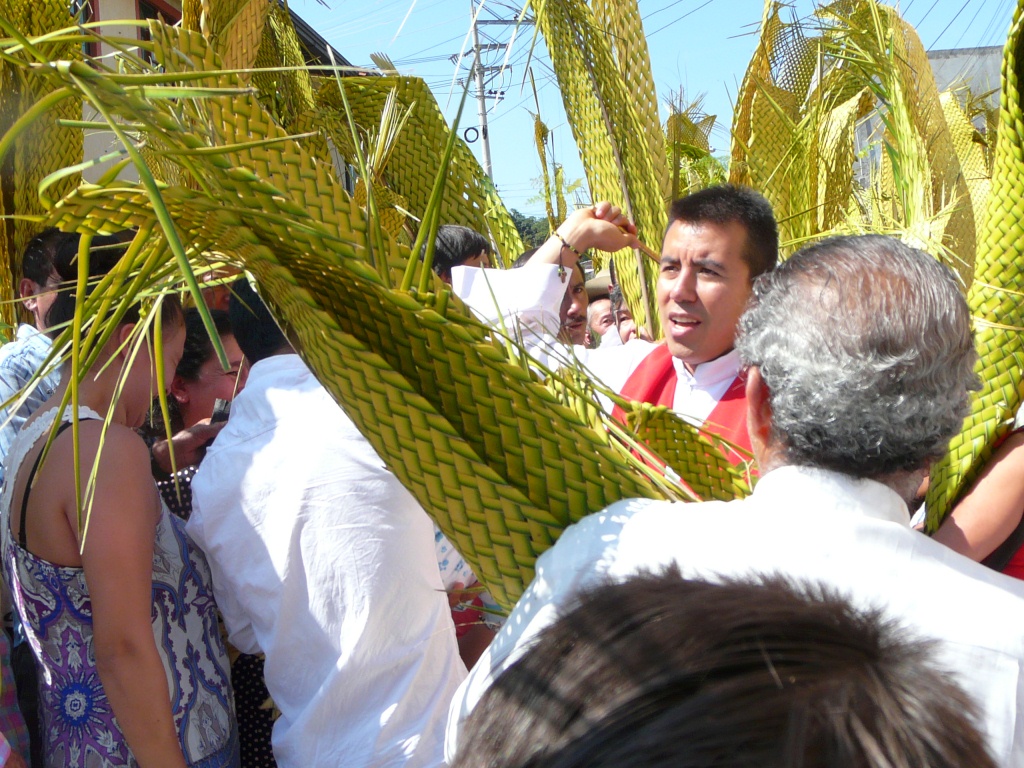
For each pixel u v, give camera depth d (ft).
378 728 4.86
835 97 10.87
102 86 2.26
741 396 6.85
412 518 5.14
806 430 3.11
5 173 6.84
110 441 4.88
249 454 5.19
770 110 10.75
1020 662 2.79
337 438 5.06
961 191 8.97
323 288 3.12
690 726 1.36
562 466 3.26
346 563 4.93
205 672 5.36
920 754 1.35
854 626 1.56
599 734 1.43
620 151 9.12
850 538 2.96
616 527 3.10
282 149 2.98
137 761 4.88
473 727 1.65
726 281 6.77
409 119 9.28
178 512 6.36
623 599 1.66
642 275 9.23
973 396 4.82
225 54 5.24
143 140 2.84
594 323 15.07
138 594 4.78
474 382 3.17
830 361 3.07
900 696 1.42
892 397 3.05
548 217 10.82
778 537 2.97
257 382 5.41
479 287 6.69
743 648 1.47
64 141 7.00
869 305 3.10
